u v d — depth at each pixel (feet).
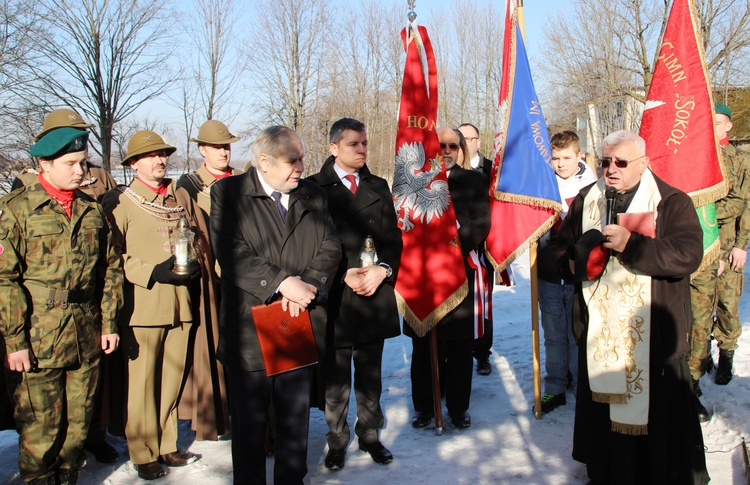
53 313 11.73
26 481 11.88
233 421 11.65
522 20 16.12
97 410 13.83
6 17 42.91
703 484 11.18
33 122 45.93
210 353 14.48
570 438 14.55
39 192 11.84
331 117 66.95
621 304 11.10
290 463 11.56
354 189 14.08
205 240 14.78
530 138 15.64
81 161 12.00
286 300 11.25
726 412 14.78
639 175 11.23
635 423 10.93
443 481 12.68
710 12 46.03
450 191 15.74
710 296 15.37
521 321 26.66
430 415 15.87
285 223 11.64
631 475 11.19
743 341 19.97
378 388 14.08
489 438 14.78
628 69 55.57
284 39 62.64
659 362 10.89
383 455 13.70
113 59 45.85
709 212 14.62
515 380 18.92
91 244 12.25
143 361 13.33
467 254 15.48
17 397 11.76
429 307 14.93
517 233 15.72
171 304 13.46
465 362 15.38
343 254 13.91
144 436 13.24
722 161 14.38
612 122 59.82
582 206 12.21
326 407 13.83
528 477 12.67
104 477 13.37
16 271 11.48
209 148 16.33
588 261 10.90
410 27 15.34
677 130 14.49
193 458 14.05
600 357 11.22
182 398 14.69
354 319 13.67
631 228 10.99
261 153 11.43
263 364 11.36
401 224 15.39
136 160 13.93
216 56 54.24
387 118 79.10
